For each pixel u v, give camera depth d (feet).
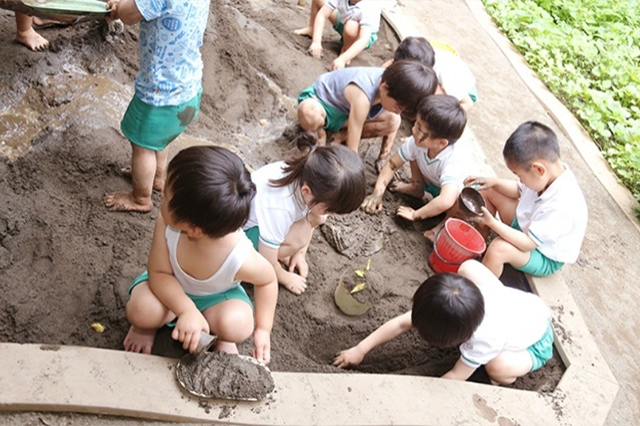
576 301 11.09
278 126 13.00
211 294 8.17
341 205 8.52
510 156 10.41
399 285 10.68
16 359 7.15
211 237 7.03
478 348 8.64
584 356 9.55
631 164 14.94
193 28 8.91
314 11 15.92
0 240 9.04
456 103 10.87
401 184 12.55
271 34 15.38
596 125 15.96
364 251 11.08
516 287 11.05
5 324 8.17
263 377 7.59
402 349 9.82
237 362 7.64
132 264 9.29
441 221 12.17
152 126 9.25
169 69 8.98
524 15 19.95
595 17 21.91
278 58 14.60
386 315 10.13
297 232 9.48
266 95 13.47
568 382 9.02
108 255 9.32
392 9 18.03
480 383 9.13
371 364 9.66
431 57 12.89
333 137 13.26
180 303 7.70
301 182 8.52
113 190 10.28
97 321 8.52
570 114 16.37
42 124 10.65
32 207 9.56
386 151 13.04
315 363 9.05
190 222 6.83
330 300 10.14
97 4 10.06
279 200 8.83
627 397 9.68
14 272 8.74
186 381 7.33
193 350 7.48
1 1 9.41
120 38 12.52
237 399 7.39
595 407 8.74
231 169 6.88
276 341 9.23
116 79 12.01
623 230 13.23
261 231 8.85
